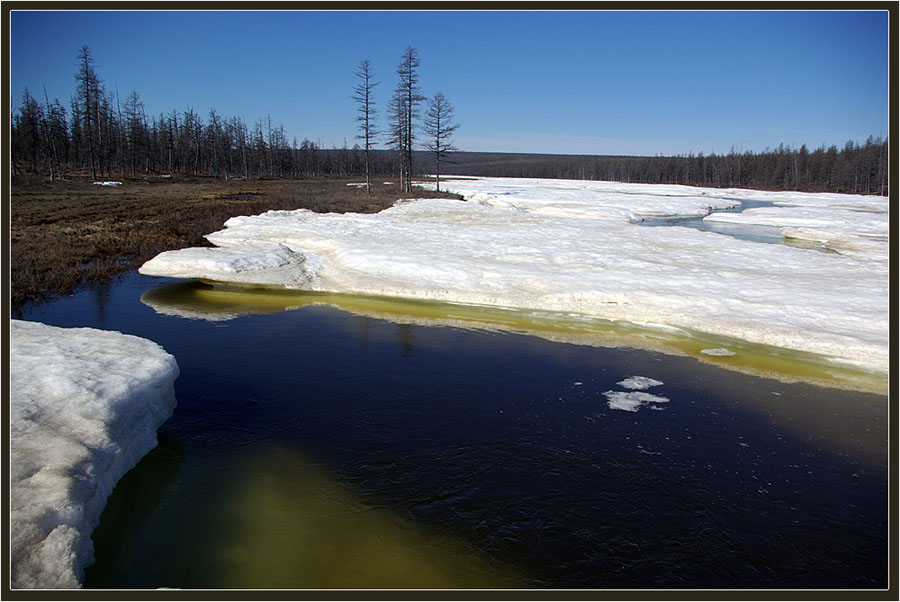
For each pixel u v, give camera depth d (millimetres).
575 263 18359
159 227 25891
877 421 8289
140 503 6082
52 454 5715
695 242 23344
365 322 13250
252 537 5586
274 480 6578
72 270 17422
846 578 5098
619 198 55531
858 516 6031
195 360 10500
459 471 6797
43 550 4598
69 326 12508
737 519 5969
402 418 8180
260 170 90312
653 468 6930
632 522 5902
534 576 5121
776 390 9398
